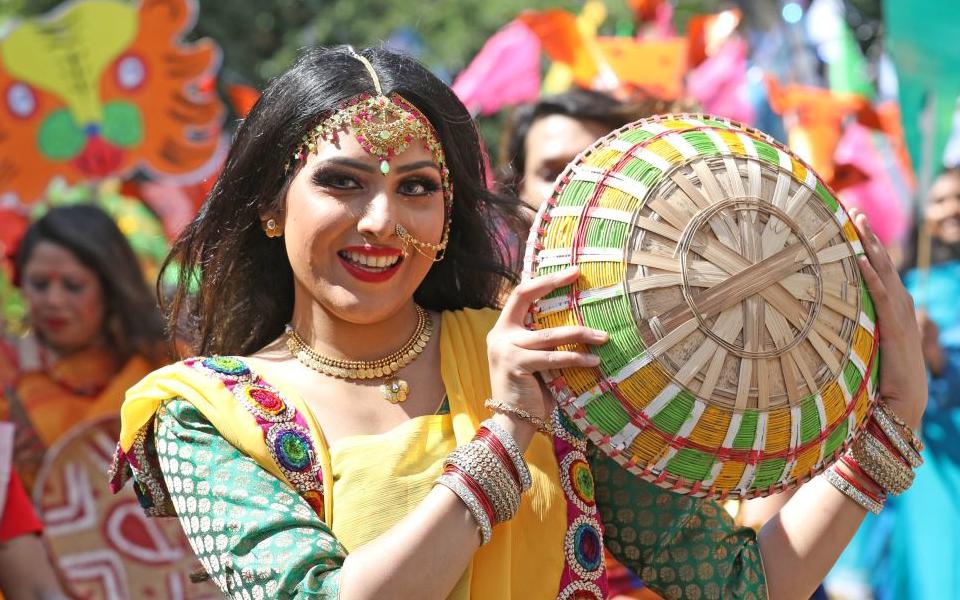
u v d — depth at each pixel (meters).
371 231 2.77
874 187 7.63
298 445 2.74
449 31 16.42
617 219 2.68
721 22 6.22
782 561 3.04
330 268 2.83
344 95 2.83
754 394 2.64
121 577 5.57
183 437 2.77
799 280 2.68
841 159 7.56
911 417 2.92
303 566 2.57
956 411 6.57
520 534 2.76
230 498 2.67
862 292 2.80
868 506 3.00
